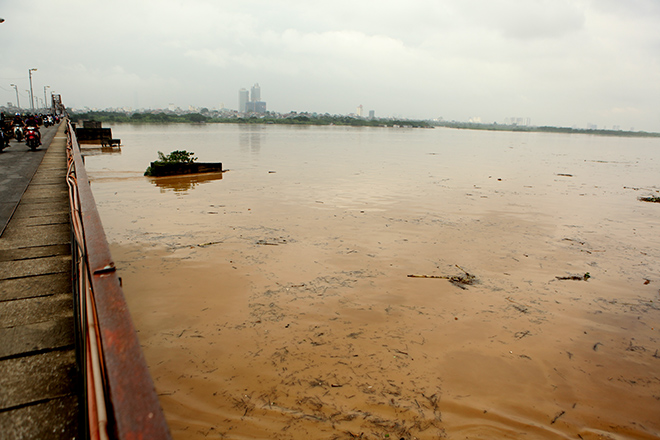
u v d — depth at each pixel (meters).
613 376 4.55
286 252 8.03
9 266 3.90
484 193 15.85
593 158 41.88
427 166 25.83
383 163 26.84
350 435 3.55
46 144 18.36
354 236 9.26
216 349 4.75
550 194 16.42
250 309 5.71
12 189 7.77
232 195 13.97
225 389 4.08
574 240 9.68
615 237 10.14
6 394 2.13
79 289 2.66
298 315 5.59
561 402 4.11
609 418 3.91
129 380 1.15
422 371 4.49
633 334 5.45
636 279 7.37
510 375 4.49
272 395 4.02
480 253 8.39
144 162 23.44
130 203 12.34
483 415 3.87
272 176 18.94
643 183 21.80
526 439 3.60
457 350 4.91
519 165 29.50
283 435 3.52
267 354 4.68
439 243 8.95
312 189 15.52
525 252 8.61
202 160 25.78
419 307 5.93
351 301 6.05
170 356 4.58
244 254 7.84
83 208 3.00
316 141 53.19
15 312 3.00
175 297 5.97
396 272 7.19
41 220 5.58
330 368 4.48
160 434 0.97
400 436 3.57
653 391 4.33
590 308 6.15
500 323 5.58
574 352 4.98
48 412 2.02
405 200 13.77
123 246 8.12
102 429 1.21
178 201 12.78
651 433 3.74
